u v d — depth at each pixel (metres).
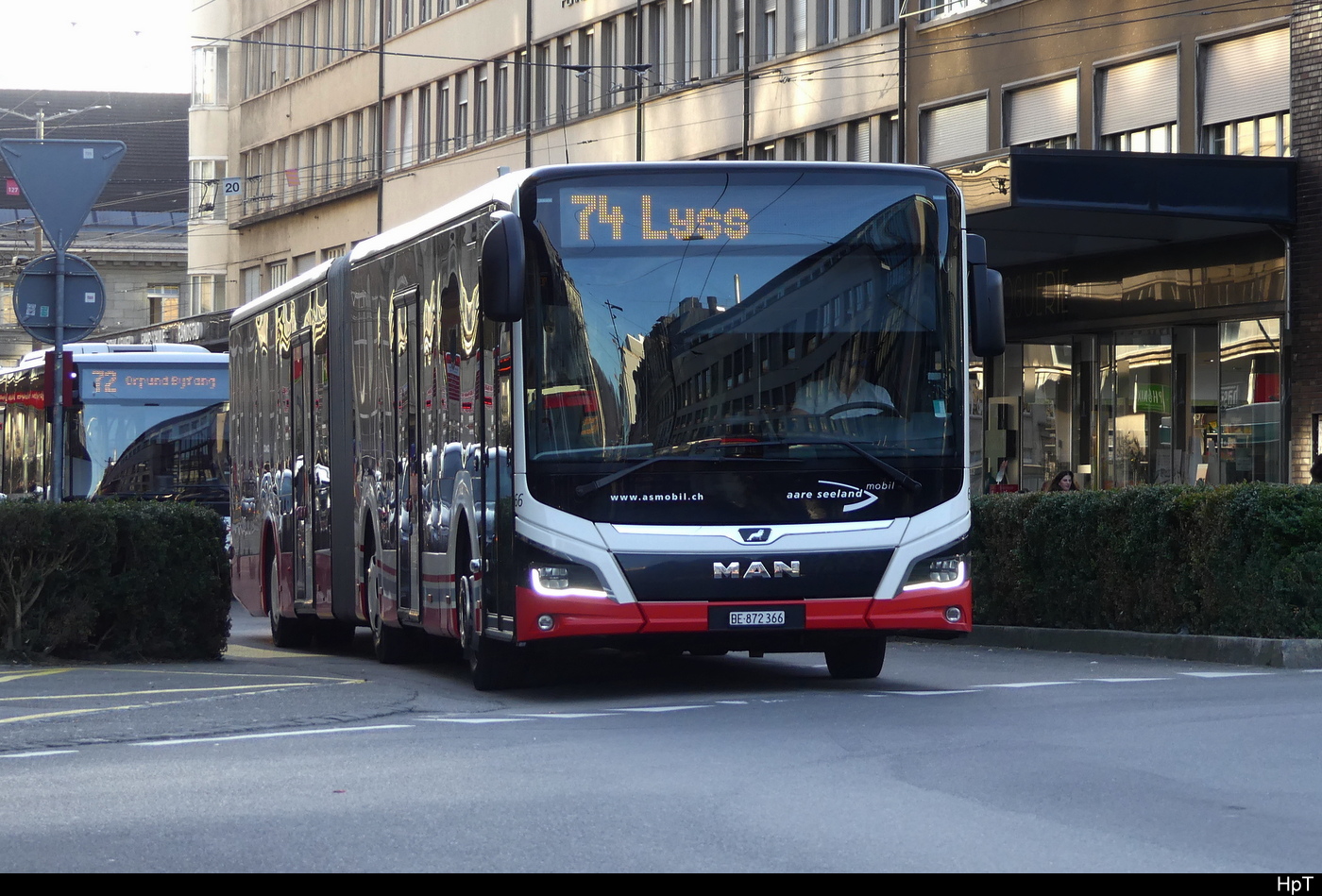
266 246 86.31
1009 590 23.22
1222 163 31.47
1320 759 10.98
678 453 15.21
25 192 21.39
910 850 8.36
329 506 22.28
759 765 11.05
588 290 15.31
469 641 16.78
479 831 8.98
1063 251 36.41
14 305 21.62
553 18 63.06
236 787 10.53
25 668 19.03
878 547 15.41
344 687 16.89
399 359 19.33
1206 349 34.66
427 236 18.30
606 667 19.55
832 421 15.43
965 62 42.38
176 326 78.38
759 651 15.95
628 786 10.30
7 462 39.69
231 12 90.50
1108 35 37.78
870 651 17.28
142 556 20.06
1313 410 31.98
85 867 8.29
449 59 67.44
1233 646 18.84
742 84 52.84
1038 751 11.45
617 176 15.45
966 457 15.71
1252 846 8.38
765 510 15.28
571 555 15.09
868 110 47.19
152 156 110.94
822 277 15.57
